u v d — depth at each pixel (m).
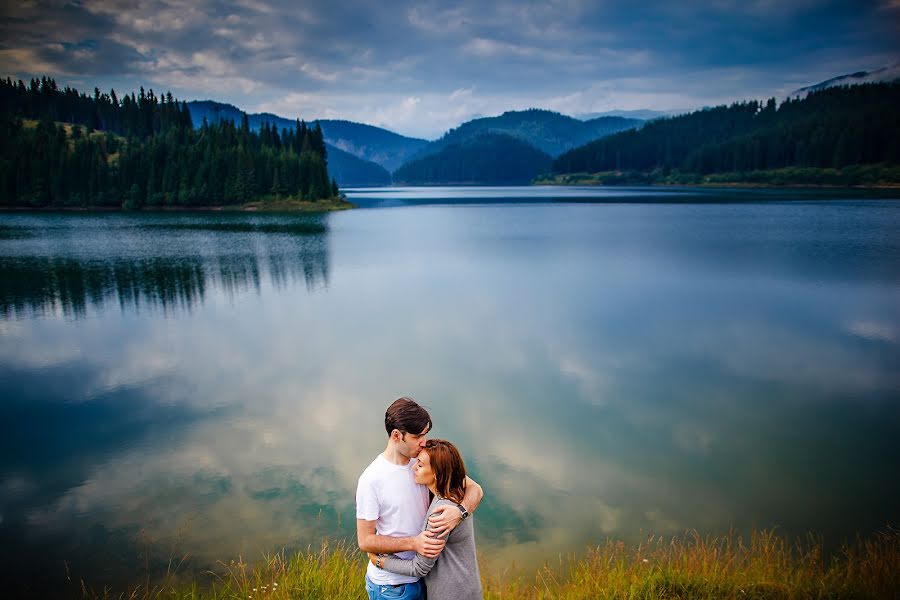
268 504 11.64
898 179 176.38
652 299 33.41
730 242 59.84
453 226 92.38
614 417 16.11
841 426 15.18
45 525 10.90
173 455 14.23
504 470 13.02
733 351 22.53
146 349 24.86
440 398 17.97
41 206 155.62
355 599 5.69
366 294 37.62
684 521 10.77
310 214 132.00
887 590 5.69
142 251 62.84
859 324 26.44
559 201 161.00
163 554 9.82
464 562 3.54
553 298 34.59
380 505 3.56
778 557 7.23
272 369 21.58
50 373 21.52
